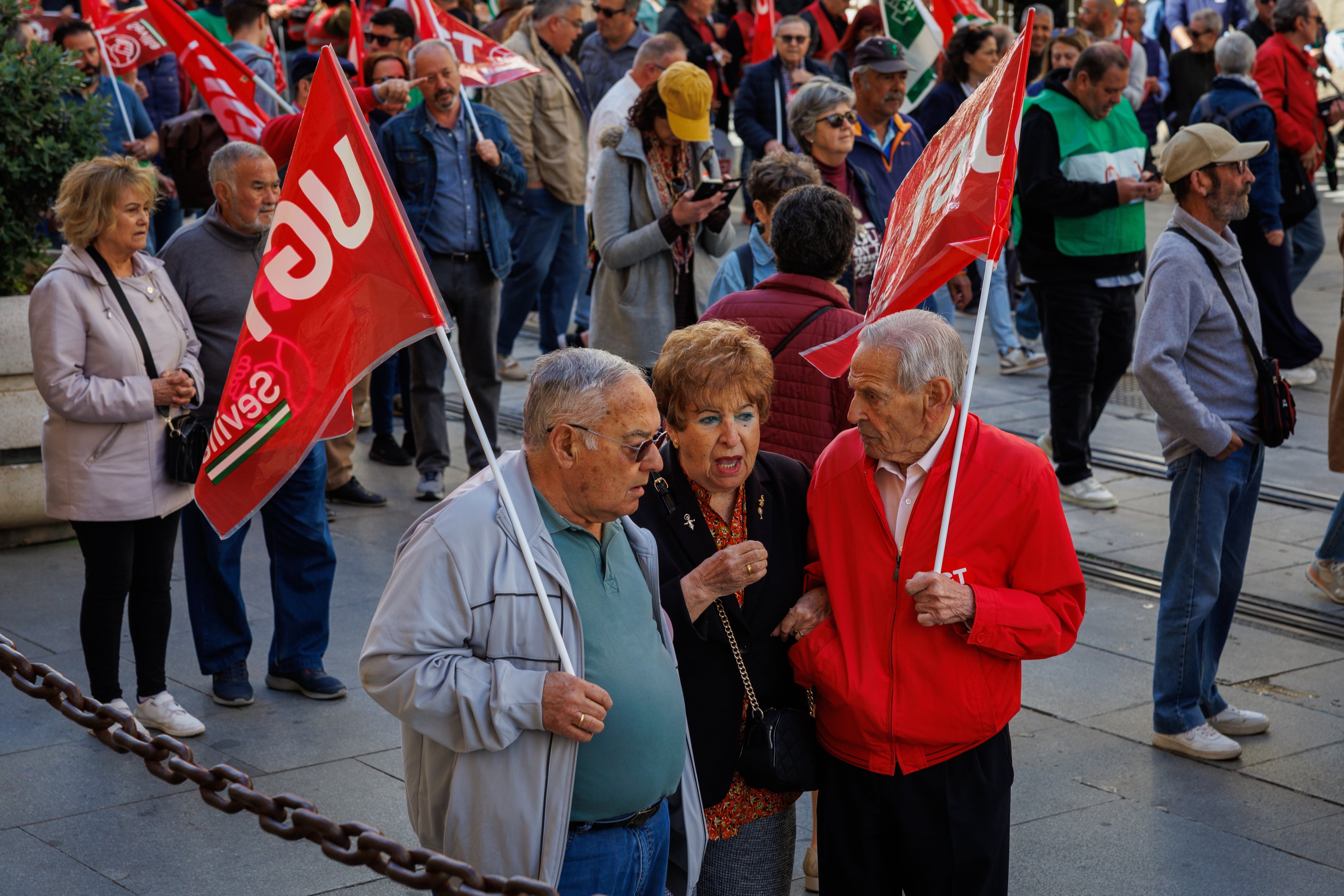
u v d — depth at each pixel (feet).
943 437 9.79
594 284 20.47
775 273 15.76
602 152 20.11
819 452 12.96
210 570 16.43
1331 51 43.34
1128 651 18.31
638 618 8.87
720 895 10.12
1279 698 16.85
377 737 15.87
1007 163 9.91
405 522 23.54
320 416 9.32
